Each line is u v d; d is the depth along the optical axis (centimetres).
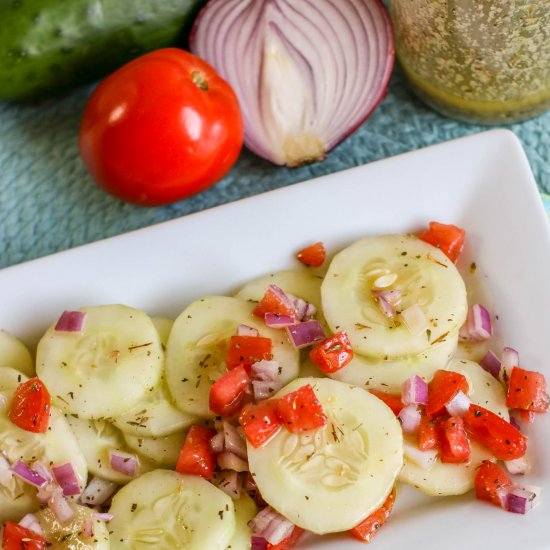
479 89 68
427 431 61
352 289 63
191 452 61
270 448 60
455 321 62
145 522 60
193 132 66
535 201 64
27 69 69
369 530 60
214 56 70
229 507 60
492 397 62
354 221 65
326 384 61
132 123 66
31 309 64
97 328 62
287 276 65
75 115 72
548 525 59
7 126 72
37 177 71
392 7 70
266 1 70
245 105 70
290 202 65
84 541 60
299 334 62
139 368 62
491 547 59
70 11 68
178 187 68
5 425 61
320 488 59
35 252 70
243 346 62
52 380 62
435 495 61
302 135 70
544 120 71
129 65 67
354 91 69
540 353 62
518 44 65
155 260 64
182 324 63
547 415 61
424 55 68
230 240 65
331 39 69
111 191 68
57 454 61
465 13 64
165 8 69
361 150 71
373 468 59
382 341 62
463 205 65
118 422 62
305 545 61
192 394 62
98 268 64
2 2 67
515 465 61
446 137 71
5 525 60
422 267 63
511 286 64
